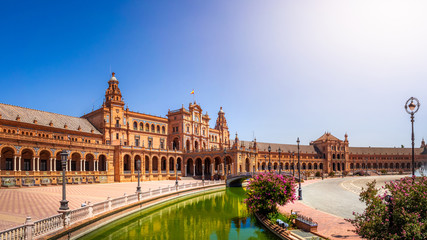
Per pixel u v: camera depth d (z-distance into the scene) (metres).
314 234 19.44
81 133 72.06
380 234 13.09
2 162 54.03
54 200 32.88
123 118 83.06
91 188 50.94
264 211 26.64
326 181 87.94
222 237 22.36
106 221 25.50
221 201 44.84
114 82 83.56
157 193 39.69
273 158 126.12
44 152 59.47
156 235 23.50
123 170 72.75
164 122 96.81
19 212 24.80
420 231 11.95
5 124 56.41
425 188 12.89
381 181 88.44
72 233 19.89
